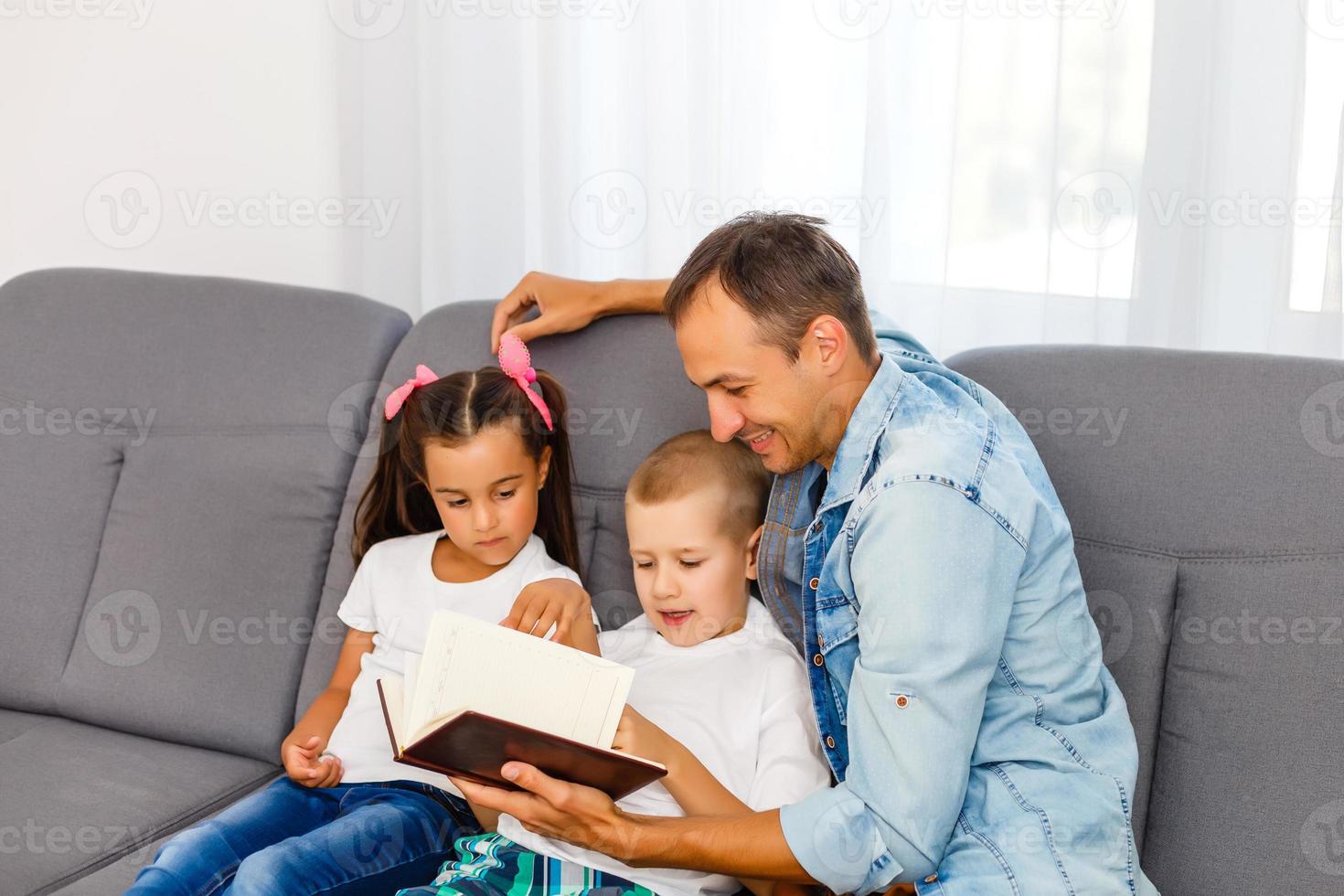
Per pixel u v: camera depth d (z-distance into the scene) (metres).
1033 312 1.83
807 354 1.12
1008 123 1.79
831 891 1.16
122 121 2.39
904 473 1.05
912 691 1.00
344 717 1.39
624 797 1.22
